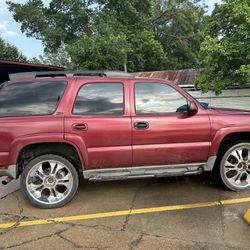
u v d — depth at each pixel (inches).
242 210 187.0
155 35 1518.2
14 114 194.2
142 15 1341.0
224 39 580.4
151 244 152.9
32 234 167.0
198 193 215.5
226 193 214.4
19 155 191.6
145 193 218.5
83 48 987.9
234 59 572.7
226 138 217.3
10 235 166.7
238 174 217.2
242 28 546.6
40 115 194.7
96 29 1085.8
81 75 209.0
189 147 205.8
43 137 190.2
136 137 199.5
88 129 194.7
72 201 208.1
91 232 166.9
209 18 621.3
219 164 217.6
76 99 199.9
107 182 242.2
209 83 611.8
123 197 212.7
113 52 989.8
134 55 1219.9
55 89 200.8
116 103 203.0
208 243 152.3
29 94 199.0
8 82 201.0
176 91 210.4
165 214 185.0
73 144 193.8
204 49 564.7
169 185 232.4
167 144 203.2
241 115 214.4
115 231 167.0
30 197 196.1
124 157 199.8
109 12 1205.7
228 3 573.6
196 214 183.5
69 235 164.6
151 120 201.3
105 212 190.5
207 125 207.3
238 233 160.7
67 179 199.3
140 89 207.2
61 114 195.6
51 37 1325.0
